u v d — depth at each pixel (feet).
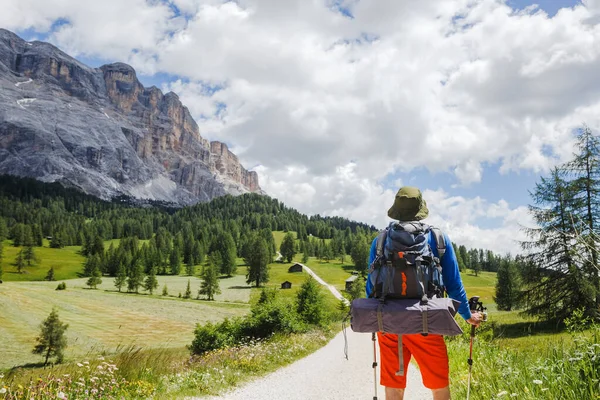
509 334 72.23
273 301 83.87
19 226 637.71
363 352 62.23
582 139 94.38
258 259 463.42
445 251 9.84
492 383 14.44
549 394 11.17
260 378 34.94
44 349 146.51
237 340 76.54
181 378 28.71
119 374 25.08
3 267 510.17
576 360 11.60
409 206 10.43
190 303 330.54
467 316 10.21
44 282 458.91
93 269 531.50
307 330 93.15
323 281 483.92
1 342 173.58
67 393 18.03
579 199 88.74
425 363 9.63
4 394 15.83
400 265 9.39
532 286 91.71
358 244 562.25
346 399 25.89
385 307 9.18
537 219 90.84
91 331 205.16
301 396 26.94
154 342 183.42
